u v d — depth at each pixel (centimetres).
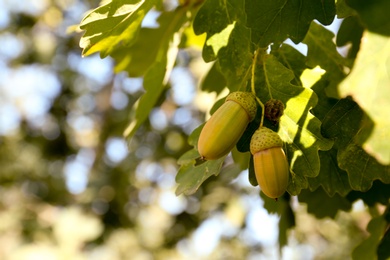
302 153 36
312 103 36
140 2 37
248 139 36
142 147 107
